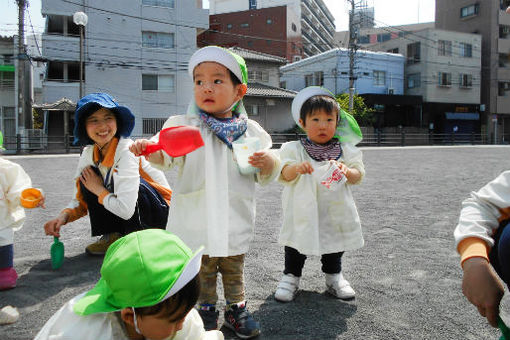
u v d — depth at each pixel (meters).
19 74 19.19
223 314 2.27
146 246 1.14
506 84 32.75
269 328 2.11
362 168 2.55
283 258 3.27
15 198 2.49
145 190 2.88
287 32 38.41
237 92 2.24
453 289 2.63
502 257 1.25
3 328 2.09
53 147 20.98
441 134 29.72
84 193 2.81
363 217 4.80
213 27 39.88
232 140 2.13
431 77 30.50
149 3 23.73
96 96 2.58
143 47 23.69
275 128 26.30
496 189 1.31
